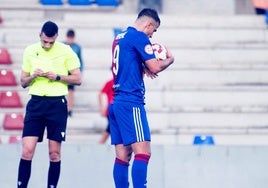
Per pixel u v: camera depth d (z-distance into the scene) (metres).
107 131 52.06
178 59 61.91
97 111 57.06
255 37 64.25
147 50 31.11
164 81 60.16
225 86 59.31
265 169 38.16
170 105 58.41
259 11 69.19
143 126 31.09
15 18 66.81
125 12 68.12
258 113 56.97
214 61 62.16
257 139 55.19
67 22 64.62
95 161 38.25
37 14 67.12
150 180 38.22
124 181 32.12
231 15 67.56
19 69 59.56
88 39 63.78
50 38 34.28
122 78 31.36
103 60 61.56
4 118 56.22
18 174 34.53
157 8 68.81
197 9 69.81
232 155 38.22
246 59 62.34
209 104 58.59
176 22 64.31
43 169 38.16
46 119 34.50
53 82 34.50
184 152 38.28
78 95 58.53
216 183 38.25
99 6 67.81
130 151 32.19
